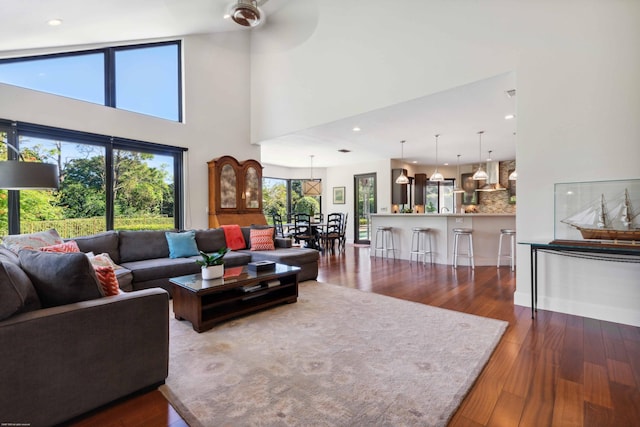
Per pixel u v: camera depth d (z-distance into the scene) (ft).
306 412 5.08
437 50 12.30
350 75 15.24
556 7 9.75
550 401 5.36
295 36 17.75
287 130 18.37
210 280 9.37
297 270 10.83
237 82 19.80
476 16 11.30
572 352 7.14
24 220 12.35
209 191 18.20
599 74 9.11
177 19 14.58
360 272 16.39
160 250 13.30
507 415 5.01
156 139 16.12
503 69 10.71
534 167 10.19
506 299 11.33
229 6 14.08
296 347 7.43
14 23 10.59
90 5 10.85
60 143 13.34
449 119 16.01
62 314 4.81
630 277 8.85
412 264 18.85
